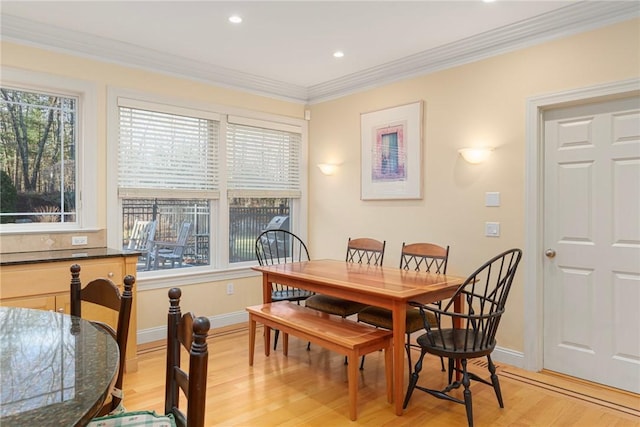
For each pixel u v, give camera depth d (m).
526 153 3.11
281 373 3.03
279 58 3.80
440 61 3.60
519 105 3.15
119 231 3.63
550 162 3.09
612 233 2.82
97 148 3.43
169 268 3.99
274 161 4.71
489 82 3.32
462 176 3.50
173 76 3.87
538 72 3.05
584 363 2.94
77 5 2.79
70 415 0.79
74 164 3.41
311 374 3.02
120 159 3.61
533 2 2.74
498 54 3.26
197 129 4.10
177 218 4.05
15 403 0.84
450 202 3.58
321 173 4.78
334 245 4.64
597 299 2.89
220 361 3.26
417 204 3.83
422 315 2.45
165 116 3.88
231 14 2.92
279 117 4.68
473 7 2.80
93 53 3.39
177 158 3.96
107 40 3.37
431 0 2.71
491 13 2.89
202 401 1.02
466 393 2.28
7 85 3.08
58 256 2.84
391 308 2.47
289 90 4.69
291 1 2.73
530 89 3.09
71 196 3.40
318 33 3.24
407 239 3.91
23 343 1.21
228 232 4.35
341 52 3.64
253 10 2.86
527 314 3.11
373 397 2.67
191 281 4.04
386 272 3.16
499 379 2.94
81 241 3.33
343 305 3.22
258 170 4.58
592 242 2.91
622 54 2.67
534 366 3.08
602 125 2.86
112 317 2.96
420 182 3.78
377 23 3.06
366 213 4.29
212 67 4.02
